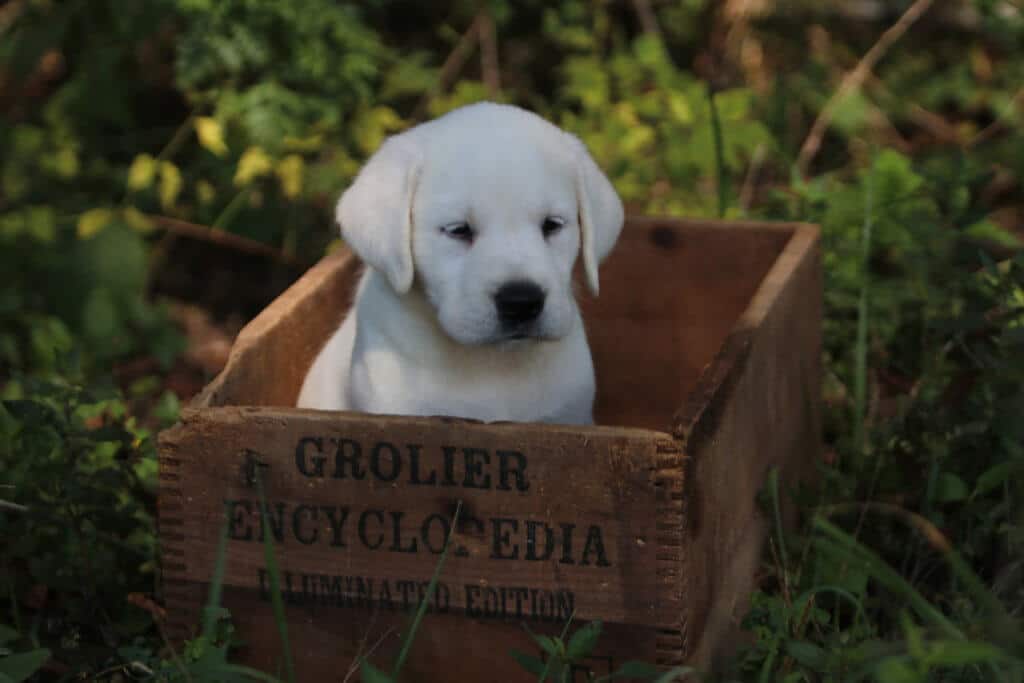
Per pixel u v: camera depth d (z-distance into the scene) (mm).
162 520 3656
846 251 5766
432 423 3441
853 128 7996
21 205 7520
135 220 6949
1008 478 4266
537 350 4270
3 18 7734
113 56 7648
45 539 4238
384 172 4047
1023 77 8422
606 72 7957
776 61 8555
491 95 7703
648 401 5492
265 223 7336
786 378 4543
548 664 3273
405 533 3533
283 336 4535
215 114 6898
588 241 4168
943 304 5352
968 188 5867
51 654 3855
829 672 3326
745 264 5191
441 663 3605
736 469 3906
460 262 3947
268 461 3555
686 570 3416
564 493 3393
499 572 3498
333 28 6938
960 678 3473
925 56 8734
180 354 7016
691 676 3459
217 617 3506
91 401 4336
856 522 4652
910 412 4809
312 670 3693
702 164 6914
